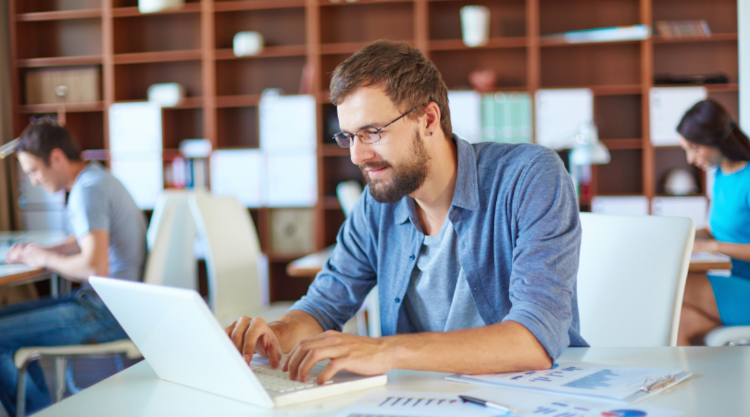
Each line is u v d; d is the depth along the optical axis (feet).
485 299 3.86
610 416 2.23
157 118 14.48
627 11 13.87
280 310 8.16
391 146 3.40
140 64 15.51
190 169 14.62
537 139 13.38
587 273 4.65
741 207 8.04
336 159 15.14
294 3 14.23
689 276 7.72
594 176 13.87
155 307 2.54
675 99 13.03
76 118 15.39
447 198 3.93
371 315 8.14
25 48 15.39
